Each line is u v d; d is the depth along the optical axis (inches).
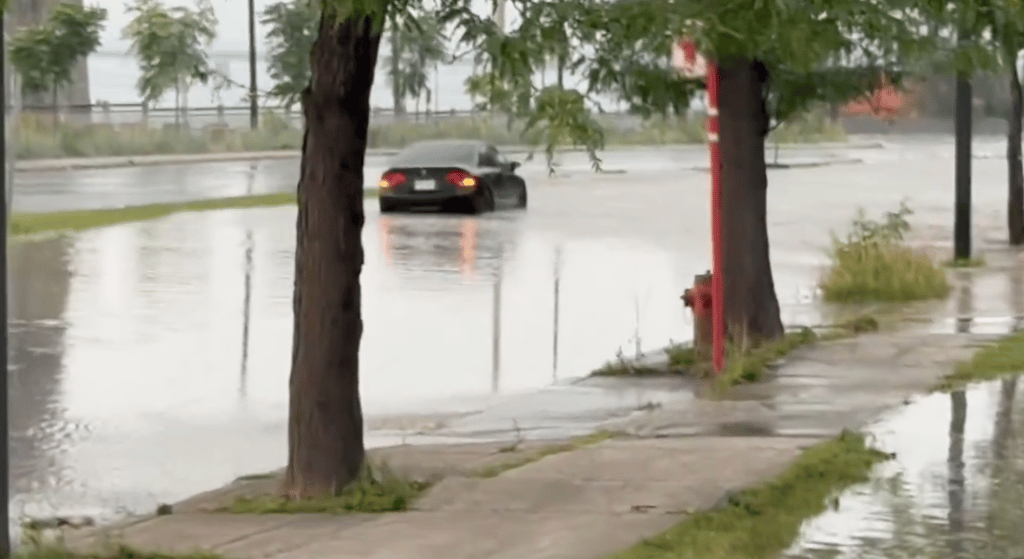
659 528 541.0
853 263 1289.4
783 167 3587.6
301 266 629.9
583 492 602.9
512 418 816.9
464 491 612.1
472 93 641.0
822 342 1015.0
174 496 653.9
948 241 1804.9
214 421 805.2
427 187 2188.7
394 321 1149.7
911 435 710.5
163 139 3673.7
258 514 593.3
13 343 1032.8
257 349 1016.9
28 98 3905.0
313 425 627.8
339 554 518.3
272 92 637.9
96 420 803.4
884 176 3238.2
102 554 528.7
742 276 985.5
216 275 1408.7
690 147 4505.4
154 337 1062.4
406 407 847.7
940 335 1045.8
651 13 617.3
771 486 600.4
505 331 1108.5
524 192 2322.8
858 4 735.7
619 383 912.9
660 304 1248.8
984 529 536.1
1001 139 5290.4
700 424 754.2
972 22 812.0
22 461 715.4
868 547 513.0
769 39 725.3
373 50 619.8
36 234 1771.7
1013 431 717.9
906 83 1225.4
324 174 625.9
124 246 1659.7
